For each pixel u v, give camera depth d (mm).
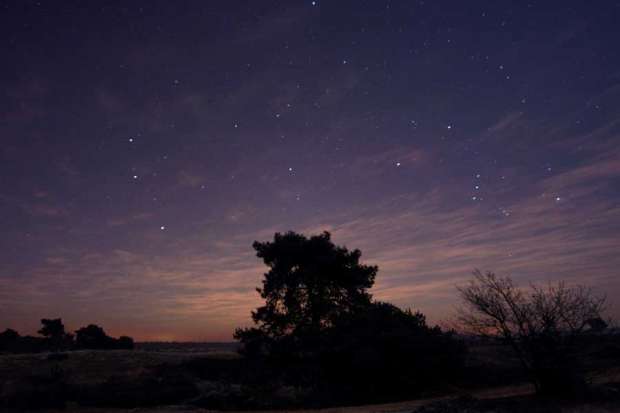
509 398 16719
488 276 17562
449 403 16656
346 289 37125
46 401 29500
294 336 33812
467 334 17766
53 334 79562
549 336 16688
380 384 27047
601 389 16391
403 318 30812
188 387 32625
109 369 42188
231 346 135875
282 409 24625
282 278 36625
